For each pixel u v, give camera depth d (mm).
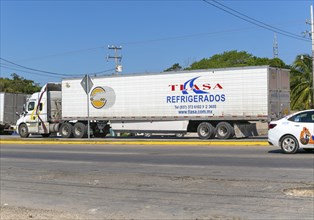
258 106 24062
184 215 7715
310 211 7586
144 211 8109
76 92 30141
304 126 16094
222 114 24984
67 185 11086
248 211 7746
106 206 8641
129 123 28250
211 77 25344
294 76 50094
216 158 15500
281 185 9836
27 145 25156
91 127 30422
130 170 13211
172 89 26594
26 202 9352
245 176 11242
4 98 40438
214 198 8859
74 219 7594
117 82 28484
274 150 17938
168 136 31484
